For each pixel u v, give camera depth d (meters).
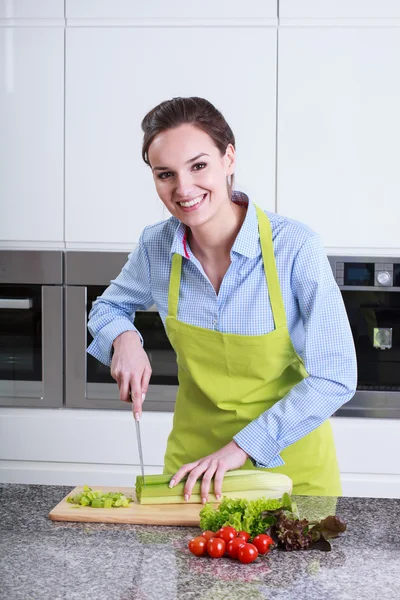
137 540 1.30
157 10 2.74
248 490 1.45
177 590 1.10
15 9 2.77
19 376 2.90
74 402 2.88
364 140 2.74
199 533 1.33
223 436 1.70
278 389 1.69
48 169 2.82
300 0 2.70
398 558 1.22
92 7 2.75
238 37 2.73
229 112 2.75
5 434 2.87
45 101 2.80
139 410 1.61
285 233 1.61
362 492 2.77
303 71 2.72
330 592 1.09
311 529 1.27
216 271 1.67
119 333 1.74
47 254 2.84
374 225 2.76
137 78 2.76
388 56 2.71
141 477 1.47
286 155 2.75
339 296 1.61
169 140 1.43
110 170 2.80
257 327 1.62
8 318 2.89
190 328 1.66
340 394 1.57
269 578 1.14
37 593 1.09
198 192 1.46
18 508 1.46
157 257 1.75
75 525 1.37
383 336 2.82
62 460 2.86
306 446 1.67
